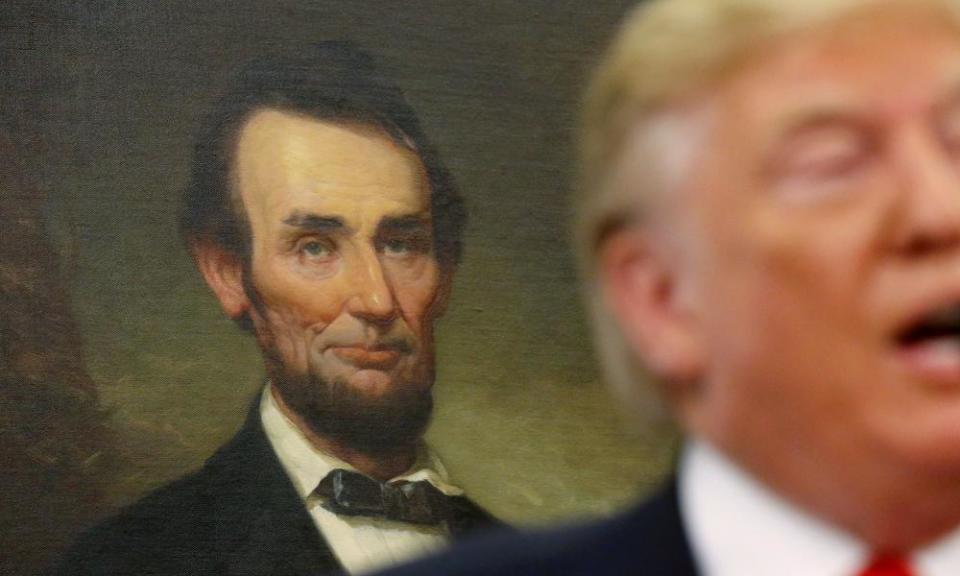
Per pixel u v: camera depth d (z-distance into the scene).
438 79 7.71
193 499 7.33
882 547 1.00
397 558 7.34
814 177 0.98
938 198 0.93
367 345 7.50
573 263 7.71
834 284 0.95
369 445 7.45
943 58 0.98
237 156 7.55
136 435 7.37
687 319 1.06
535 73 7.78
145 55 7.57
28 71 7.51
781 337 0.97
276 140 7.55
